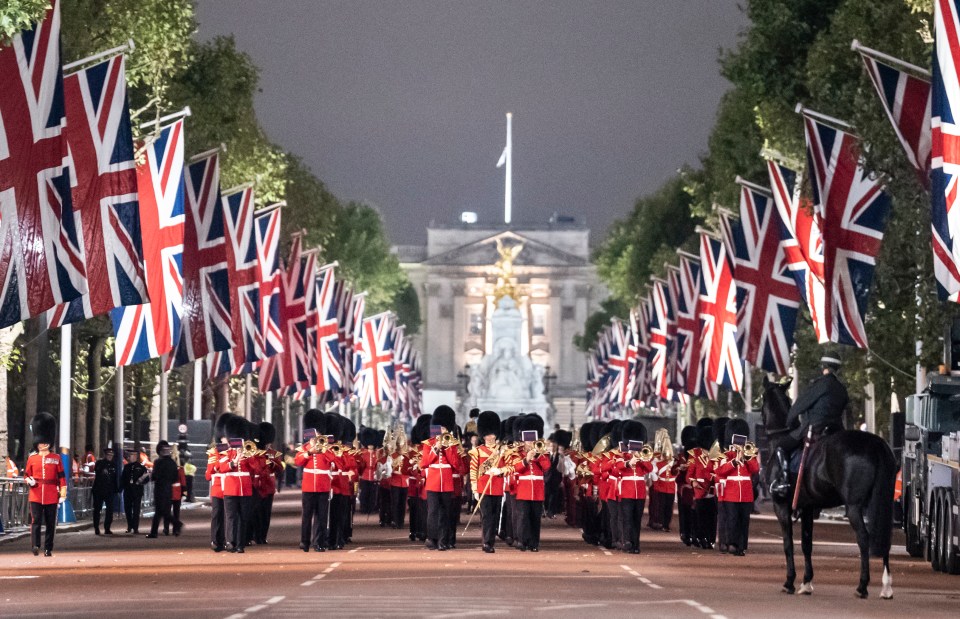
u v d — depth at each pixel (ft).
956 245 137.18
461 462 180.24
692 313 308.81
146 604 107.14
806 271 221.05
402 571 140.26
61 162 144.97
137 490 212.02
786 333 233.96
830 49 240.32
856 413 333.42
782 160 274.98
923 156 159.94
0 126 142.92
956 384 170.30
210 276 210.59
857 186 188.03
